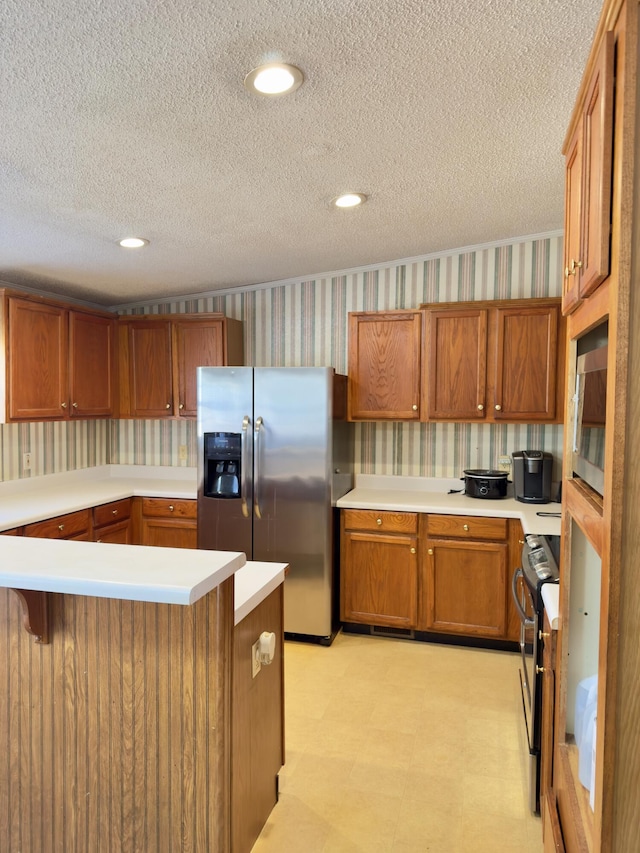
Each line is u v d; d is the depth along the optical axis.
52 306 3.56
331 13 1.34
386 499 3.51
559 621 1.47
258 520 3.46
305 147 2.01
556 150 2.14
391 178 2.36
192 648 1.52
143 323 4.09
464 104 1.79
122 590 1.28
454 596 3.32
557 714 1.50
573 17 1.39
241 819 1.72
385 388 3.61
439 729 2.54
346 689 2.88
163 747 1.56
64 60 1.44
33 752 1.67
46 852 1.67
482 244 3.57
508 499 3.52
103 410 4.03
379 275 3.88
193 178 2.20
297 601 3.43
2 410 3.24
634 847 0.91
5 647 1.67
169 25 1.33
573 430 1.39
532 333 3.35
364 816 2.01
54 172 2.08
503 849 1.87
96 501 3.47
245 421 3.43
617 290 0.87
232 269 3.63
